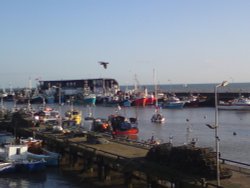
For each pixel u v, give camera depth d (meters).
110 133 82.75
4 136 90.44
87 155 53.88
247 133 94.50
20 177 53.84
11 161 56.84
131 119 100.12
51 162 58.44
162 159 42.53
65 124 99.38
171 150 41.50
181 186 36.16
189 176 36.81
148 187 41.28
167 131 100.50
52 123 97.44
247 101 164.62
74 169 57.38
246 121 123.00
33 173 55.69
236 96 192.38
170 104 179.38
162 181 40.41
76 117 113.75
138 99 188.88
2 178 53.31
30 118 93.88
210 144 78.94
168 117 139.75
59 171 56.56
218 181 33.72
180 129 104.62
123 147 55.56
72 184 49.66
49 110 130.75
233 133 92.12
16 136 85.75
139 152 51.03
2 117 111.94
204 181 34.12
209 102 185.38
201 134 93.81
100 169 50.06
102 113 158.75
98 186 47.53
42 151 61.97
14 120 93.75
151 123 119.56
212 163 36.53
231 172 37.31
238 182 35.19
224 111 160.62
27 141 62.69
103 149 53.81
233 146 75.62
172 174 37.97
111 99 197.75
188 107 184.00
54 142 66.00
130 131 88.94
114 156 48.31
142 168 42.06
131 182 44.94
